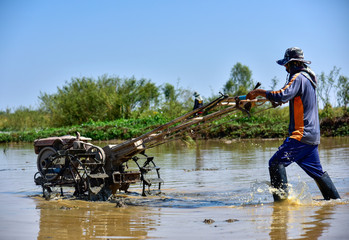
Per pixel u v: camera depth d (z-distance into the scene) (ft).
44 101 115.24
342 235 12.34
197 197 21.35
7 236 13.29
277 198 18.66
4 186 25.75
